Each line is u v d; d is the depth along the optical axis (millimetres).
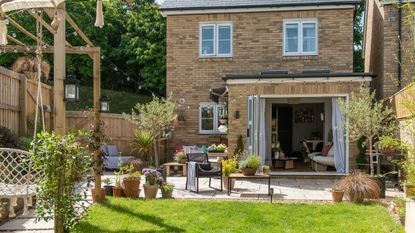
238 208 8602
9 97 11859
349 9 17266
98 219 7684
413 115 6613
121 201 9258
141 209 8492
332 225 7383
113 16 31406
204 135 17672
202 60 17859
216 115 17688
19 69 13391
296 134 20859
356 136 11797
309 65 17438
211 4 17719
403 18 14883
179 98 17938
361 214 8125
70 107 26516
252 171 10844
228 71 17750
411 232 6566
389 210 8469
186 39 18000
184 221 7586
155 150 15781
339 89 13609
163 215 8031
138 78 31219
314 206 8836
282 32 17578
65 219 6359
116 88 31594
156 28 29578
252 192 11141
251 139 13766
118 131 17938
